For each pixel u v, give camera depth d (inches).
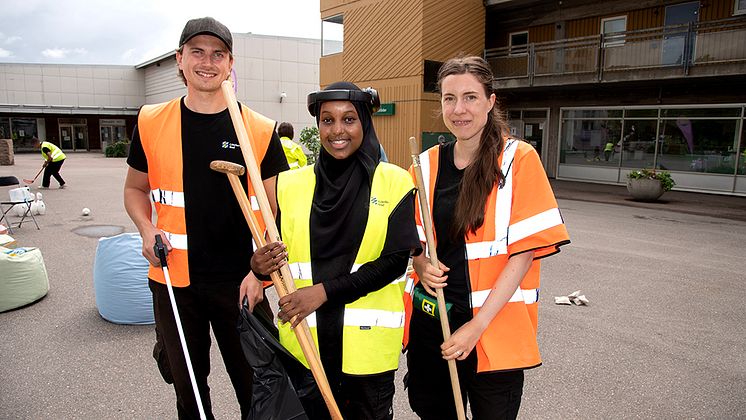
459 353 71.7
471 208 74.7
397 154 644.7
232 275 92.5
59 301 197.2
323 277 71.4
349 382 74.5
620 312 194.7
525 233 72.6
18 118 1328.7
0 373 139.7
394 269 70.4
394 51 633.6
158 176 90.4
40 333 166.4
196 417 94.4
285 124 277.7
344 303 69.6
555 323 182.5
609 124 652.7
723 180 566.3
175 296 91.5
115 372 141.1
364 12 661.3
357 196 71.0
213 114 89.6
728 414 124.4
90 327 171.8
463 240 77.9
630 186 513.0
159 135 89.7
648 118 617.9
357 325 72.6
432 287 76.6
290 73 981.8
